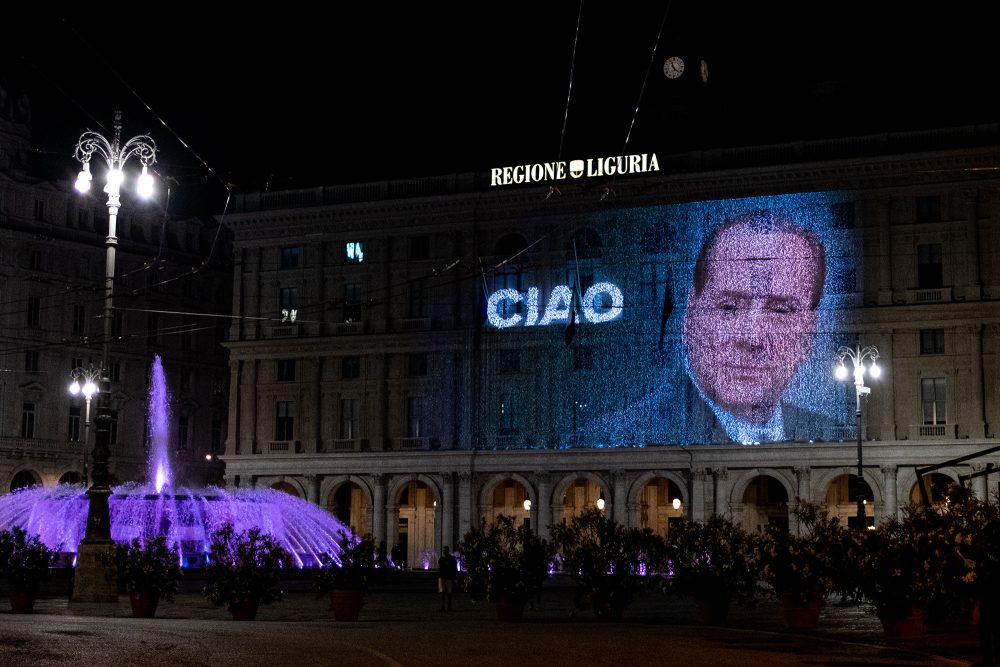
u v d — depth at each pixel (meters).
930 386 84.38
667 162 89.88
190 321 116.50
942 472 83.44
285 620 39.88
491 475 93.25
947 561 31.30
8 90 103.31
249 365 100.81
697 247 89.19
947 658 26.36
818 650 27.59
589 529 40.84
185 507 71.94
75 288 95.62
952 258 84.31
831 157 86.38
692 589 38.62
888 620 31.77
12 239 102.12
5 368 101.38
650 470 89.19
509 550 40.22
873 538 32.66
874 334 85.19
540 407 92.25
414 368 96.50
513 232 94.56
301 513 89.69
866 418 85.00
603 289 91.38
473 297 94.88
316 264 99.44
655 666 22.91
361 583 39.12
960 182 84.12
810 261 86.69
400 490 95.56
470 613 46.41
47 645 24.83
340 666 21.73
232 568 38.22
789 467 85.88
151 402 112.12
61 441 104.69
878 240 85.69
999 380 82.81
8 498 84.44
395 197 97.00
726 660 24.48
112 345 108.75
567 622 38.78
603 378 90.88
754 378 87.00
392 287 97.19
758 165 87.56
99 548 43.69
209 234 119.38
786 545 35.75
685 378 88.69
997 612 24.81
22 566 40.38
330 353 98.31
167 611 43.62
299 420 99.00
